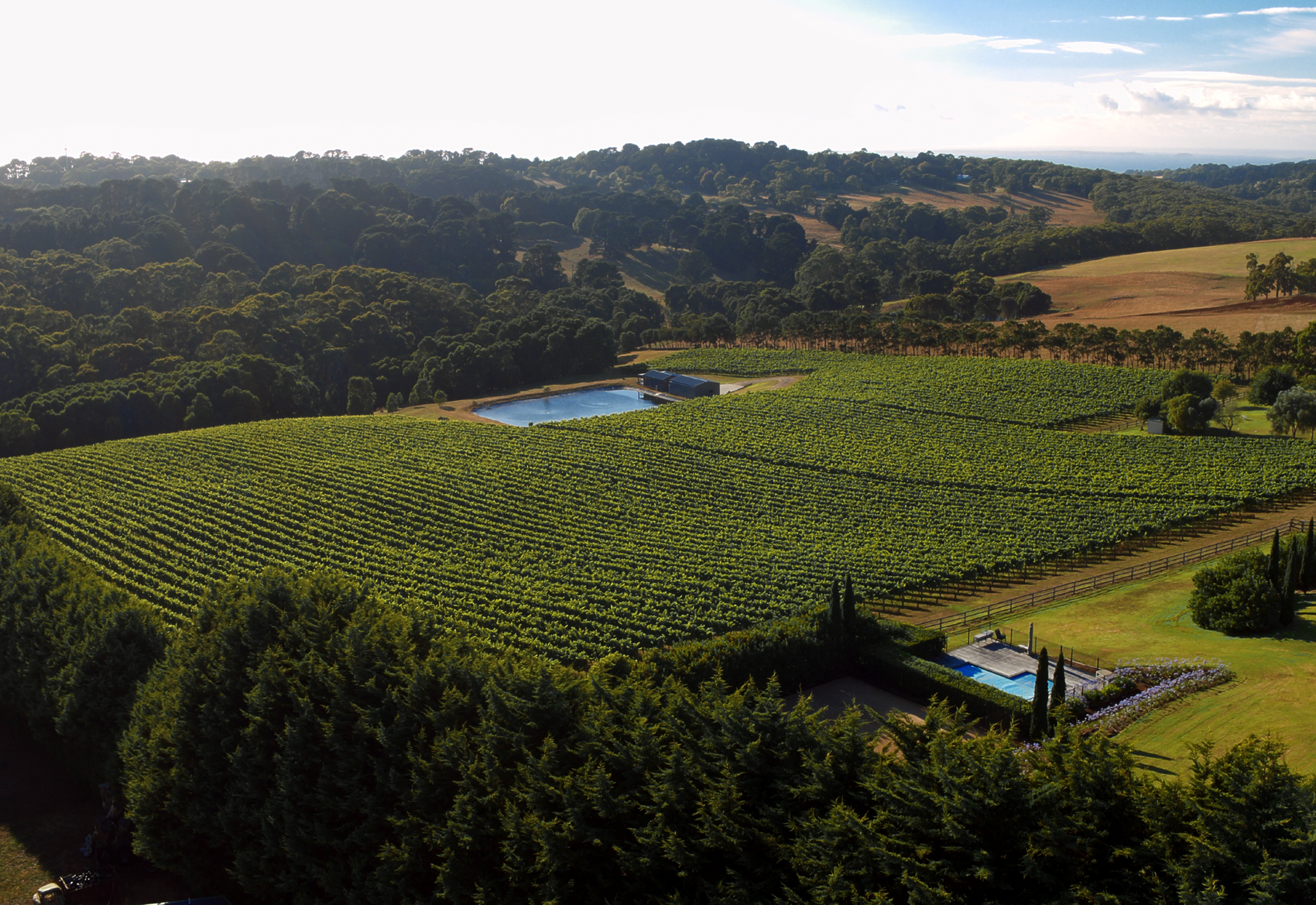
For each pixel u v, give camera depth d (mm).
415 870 29000
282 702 33625
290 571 65500
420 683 32344
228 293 173500
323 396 143875
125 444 99438
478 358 150750
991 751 25141
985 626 55094
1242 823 21391
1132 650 47500
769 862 25125
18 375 123562
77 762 42219
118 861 37094
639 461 96188
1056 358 145125
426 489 85625
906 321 171000
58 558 53438
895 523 77562
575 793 27062
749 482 89688
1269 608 46750
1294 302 157000
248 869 32531
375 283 184625
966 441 102562
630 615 57719
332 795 31312
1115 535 70875
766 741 27266
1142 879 21828
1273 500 77062
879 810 24438
